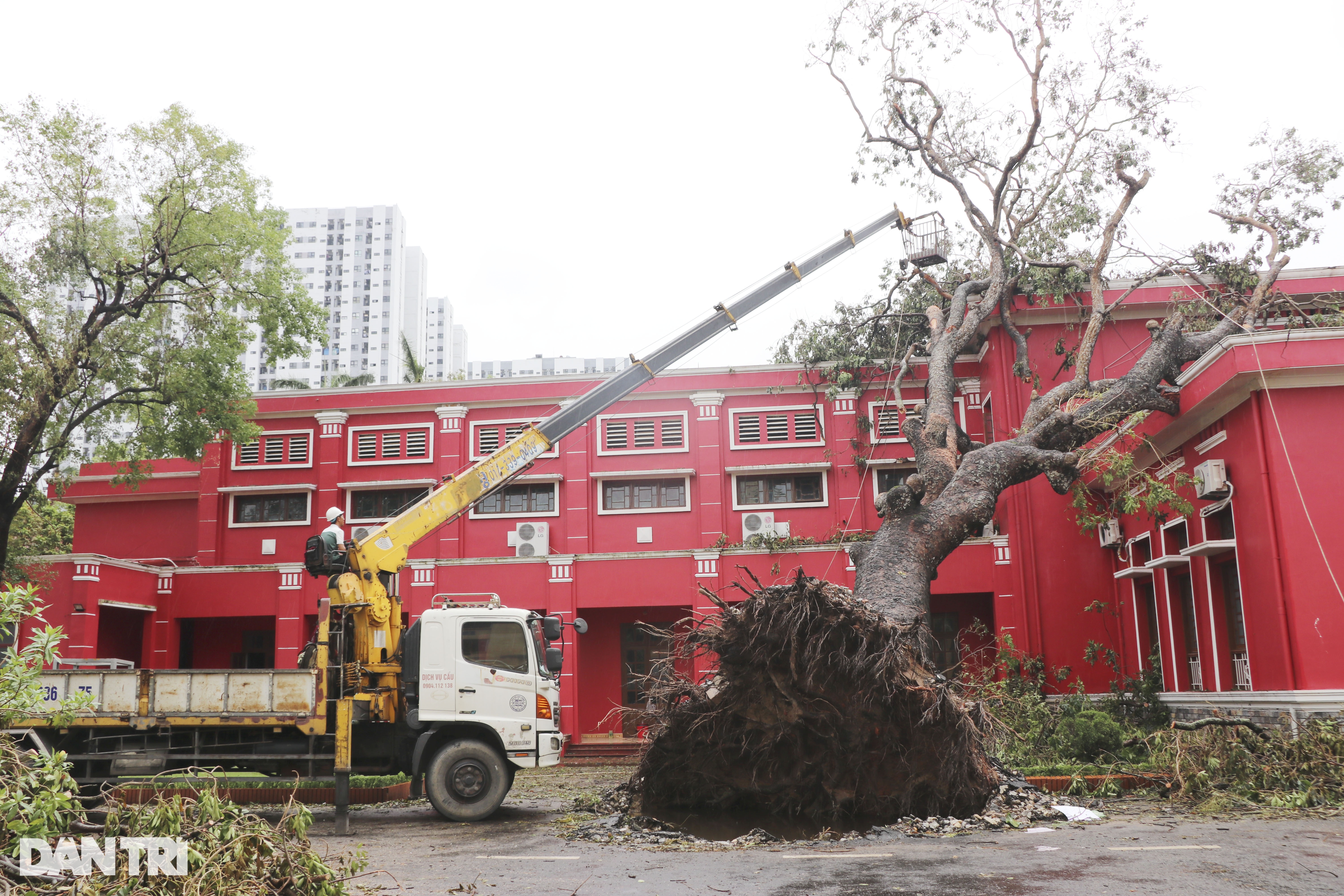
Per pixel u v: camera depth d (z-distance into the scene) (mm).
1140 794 11797
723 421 24344
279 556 24516
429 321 123250
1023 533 21359
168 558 26172
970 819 10039
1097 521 17438
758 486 24141
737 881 7348
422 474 24609
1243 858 7582
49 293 19297
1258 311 16875
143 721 11195
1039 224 19438
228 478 25062
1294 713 12398
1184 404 15594
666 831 10227
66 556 21406
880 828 9812
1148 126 17688
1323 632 12570
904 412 18844
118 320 20375
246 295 21094
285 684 11281
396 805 13516
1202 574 15594
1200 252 18000
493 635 11992
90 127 19016
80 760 11359
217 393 21000
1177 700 16219
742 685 10820
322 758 11148
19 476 18875
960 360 23688
